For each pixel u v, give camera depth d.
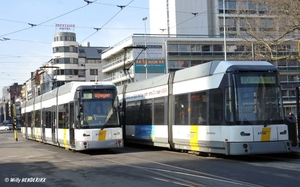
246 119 15.23
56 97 25.64
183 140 18.53
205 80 16.91
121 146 20.88
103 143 20.48
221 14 67.81
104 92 21.09
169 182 11.14
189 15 69.19
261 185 10.23
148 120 22.56
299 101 19.06
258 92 15.61
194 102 17.66
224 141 15.43
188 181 11.15
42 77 85.56
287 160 15.58
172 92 19.80
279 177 11.33
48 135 27.77
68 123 22.27
